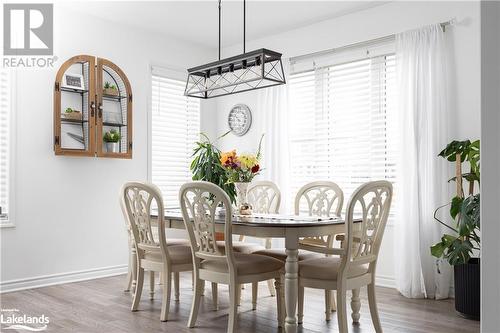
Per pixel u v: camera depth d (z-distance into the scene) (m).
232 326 2.77
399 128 4.08
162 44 5.33
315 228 2.81
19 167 4.07
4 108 4.04
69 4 4.33
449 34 3.93
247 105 5.59
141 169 5.05
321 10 4.55
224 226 2.87
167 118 5.42
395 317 3.25
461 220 3.19
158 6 4.42
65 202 4.39
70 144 4.34
